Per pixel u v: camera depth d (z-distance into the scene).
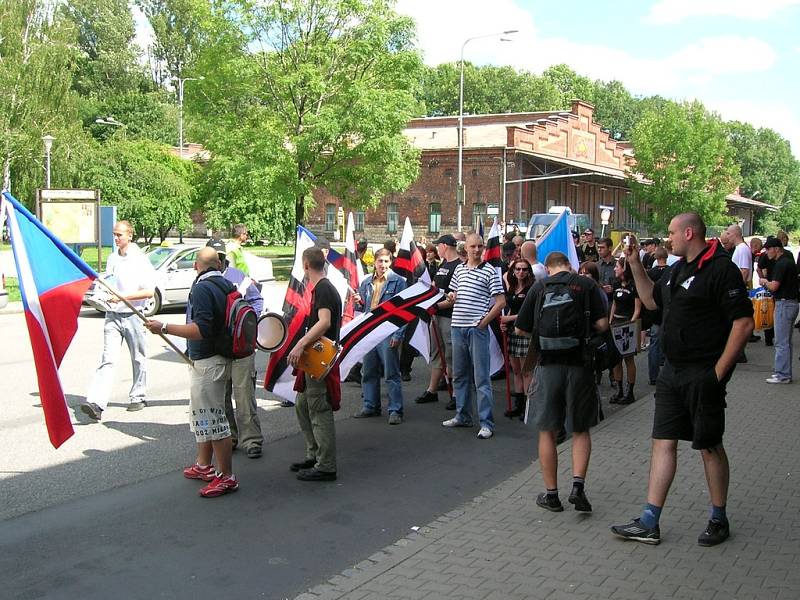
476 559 4.90
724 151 52.91
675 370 5.00
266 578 4.70
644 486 6.31
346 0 28.88
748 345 14.55
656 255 11.05
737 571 4.67
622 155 69.25
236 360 6.68
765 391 10.14
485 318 7.97
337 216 56.19
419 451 7.56
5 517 5.61
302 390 6.57
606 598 4.33
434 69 92.94
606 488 6.28
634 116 110.38
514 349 8.84
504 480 6.70
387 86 30.55
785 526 5.40
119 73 81.62
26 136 36.78
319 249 6.60
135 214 40.16
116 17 83.00
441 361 9.36
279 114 29.75
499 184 51.66
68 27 41.16
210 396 6.12
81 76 79.75
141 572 4.75
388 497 6.23
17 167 37.06
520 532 5.36
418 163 33.06
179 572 4.77
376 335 7.64
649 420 8.62
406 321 7.77
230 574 4.75
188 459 7.11
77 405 9.22
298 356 6.38
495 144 53.34
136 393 8.98
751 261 13.91
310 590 4.49
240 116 30.41
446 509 5.98
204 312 5.95
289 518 5.72
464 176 52.69
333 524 5.62
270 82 29.47
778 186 106.81
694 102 57.19
